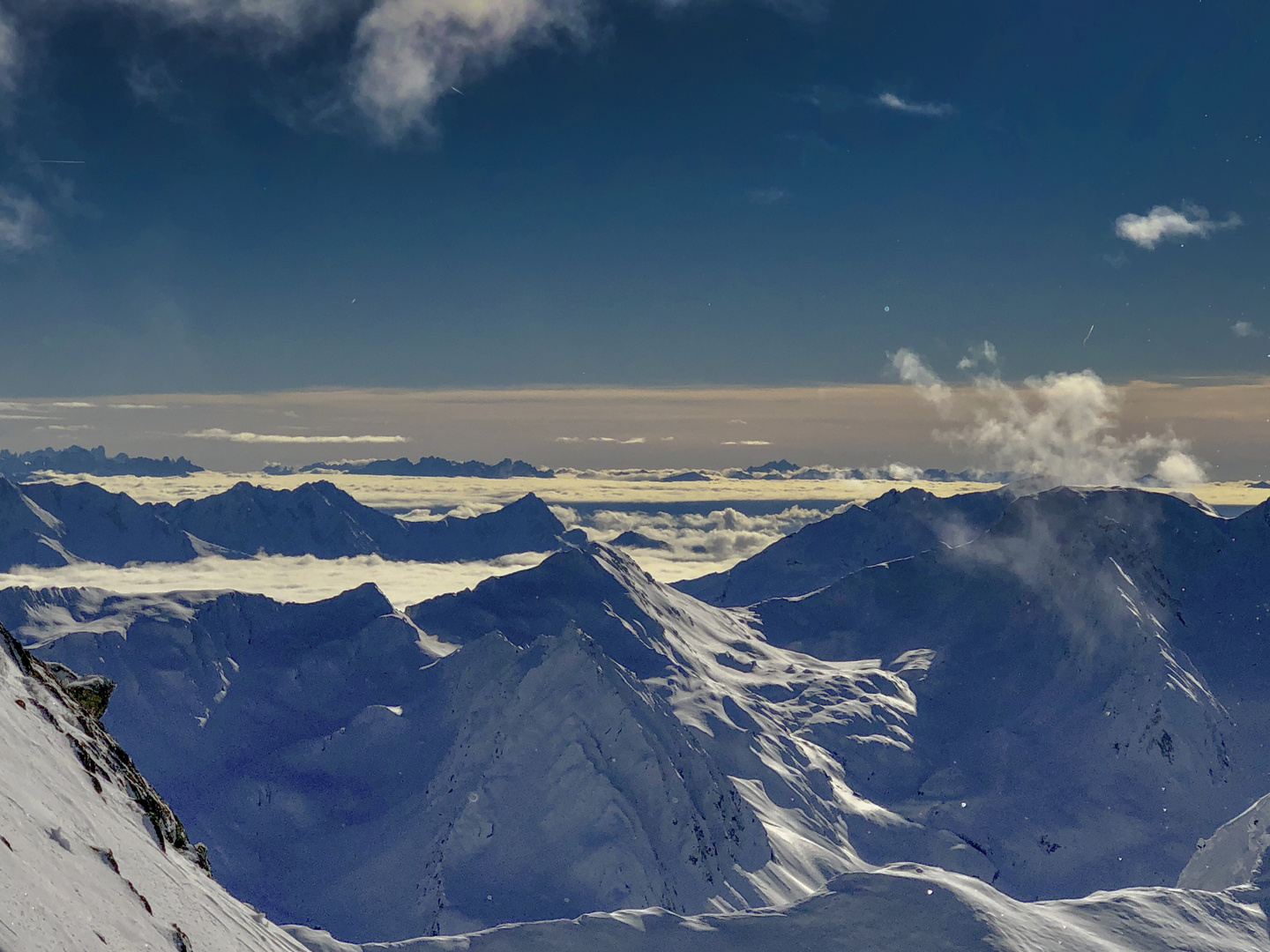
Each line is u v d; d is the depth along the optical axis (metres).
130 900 20.53
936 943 144.50
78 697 32.72
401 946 147.00
